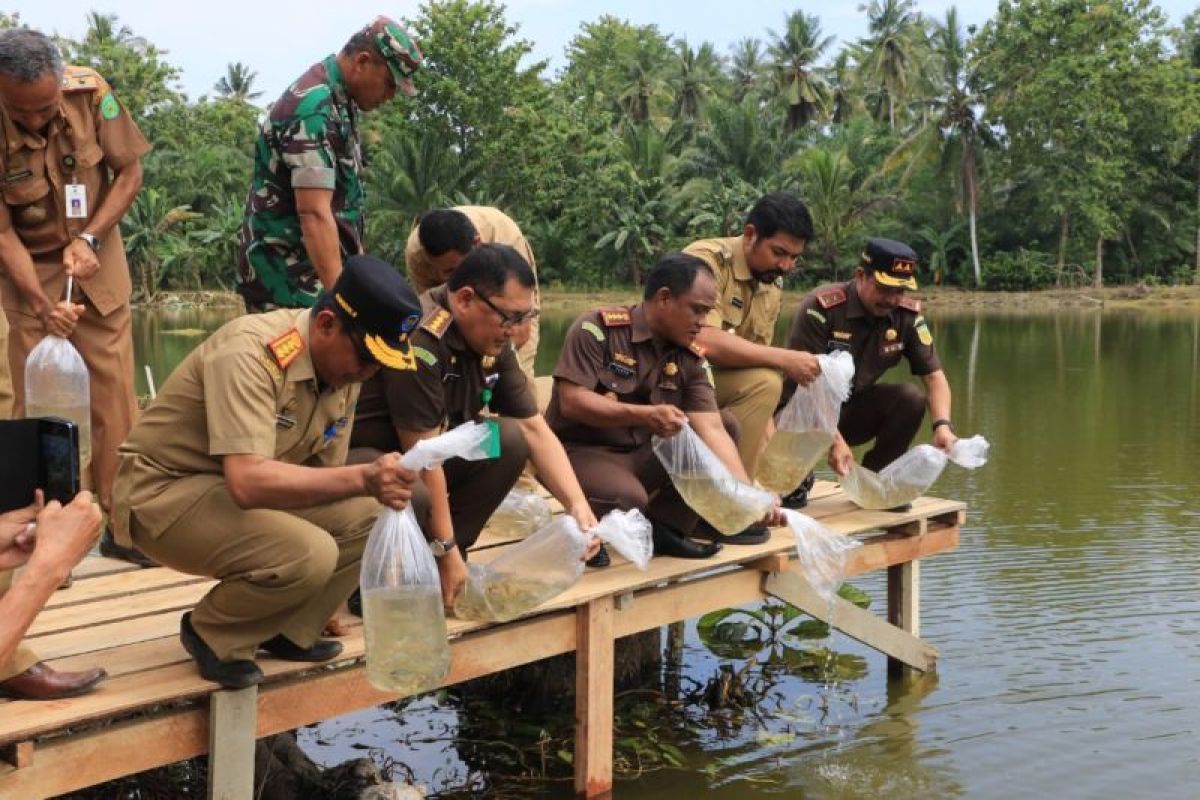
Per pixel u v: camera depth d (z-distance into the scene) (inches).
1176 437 416.5
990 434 426.0
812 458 186.4
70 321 159.3
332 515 126.0
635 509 152.8
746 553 172.9
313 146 172.2
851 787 157.0
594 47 2151.8
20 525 97.0
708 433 169.8
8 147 162.4
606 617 155.6
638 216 1620.3
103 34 1648.6
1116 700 183.6
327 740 171.9
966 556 260.5
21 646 113.3
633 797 155.0
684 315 163.6
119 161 170.9
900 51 1924.2
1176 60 1573.6
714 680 190.9
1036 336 957.8
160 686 118.8
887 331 199.8
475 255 137.6
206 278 1665.8
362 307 112.4
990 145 1549.0
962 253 1690.5
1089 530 282.2
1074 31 1493.6
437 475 136.6
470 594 140.4
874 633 190.1
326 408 120.3
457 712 183.9
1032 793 154.3
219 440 112.9
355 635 136.7
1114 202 1572.3
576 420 165.9
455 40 1476.4
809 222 189.0
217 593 119.6
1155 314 1312.7
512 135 1514.5
